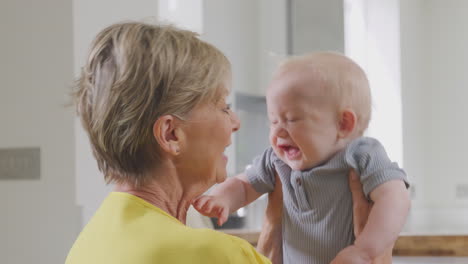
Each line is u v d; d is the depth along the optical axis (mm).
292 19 3824
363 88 1025
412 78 4680
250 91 3697
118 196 834
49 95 2461
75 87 862
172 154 825
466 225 4488
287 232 1076
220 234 776
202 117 838
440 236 1740
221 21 3449
